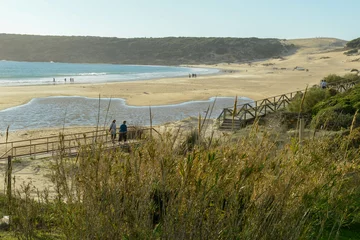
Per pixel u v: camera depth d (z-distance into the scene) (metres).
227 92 50.41
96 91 49.47
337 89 26.02
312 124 8.02
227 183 3.40
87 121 28.91
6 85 56.97
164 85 60.31
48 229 4.62
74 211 3.64
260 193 3.66
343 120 14.16
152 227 3.42
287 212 3.68
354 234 5.29
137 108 35.81
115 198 3.43
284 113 18.83
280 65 149.62
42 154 16.70
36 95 43.62
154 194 3.52
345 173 4.91
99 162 3.58
